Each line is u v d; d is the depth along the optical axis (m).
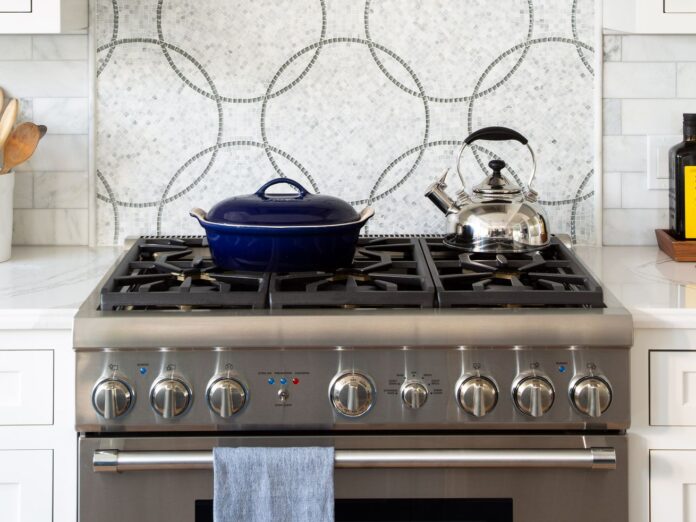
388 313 1.66
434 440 1.68
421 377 1.66
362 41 2.31
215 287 1.86
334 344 1.64
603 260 2.20
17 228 2.35
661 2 2.02
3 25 1.97
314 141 2.33
